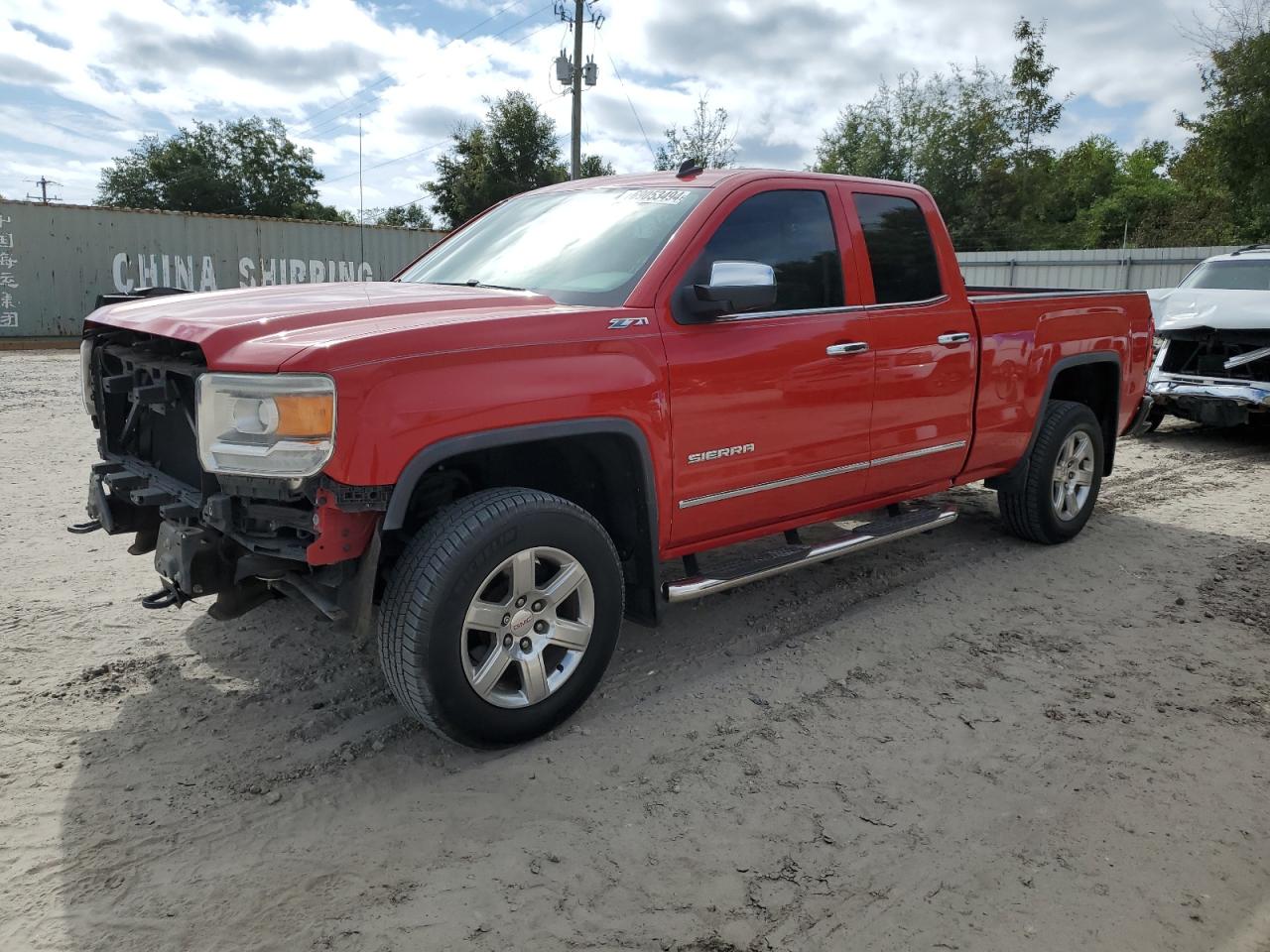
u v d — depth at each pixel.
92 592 4.42
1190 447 8.91
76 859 2.51
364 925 2.29
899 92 36.91
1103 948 2.24
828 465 4.00
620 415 3.17
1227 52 22.31
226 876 2.46
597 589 3.19
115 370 3.53
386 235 21.72
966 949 2.24
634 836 2.66
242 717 3.30
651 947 2.23
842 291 4.02
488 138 38.53
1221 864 2.57
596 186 4.18
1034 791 2.91
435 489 3.25
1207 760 3.11
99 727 3.21
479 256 4.09
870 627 4.24
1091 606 4.53
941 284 4.48
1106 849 2.63
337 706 3.39
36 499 6.00
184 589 2.91
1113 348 5.56
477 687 2.92
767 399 3.65
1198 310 8.99
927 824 2.73
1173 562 5.22
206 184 47.50
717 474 3.56
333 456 2.60
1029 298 4.97
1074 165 54.91
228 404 2.65
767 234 3.77
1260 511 6.40
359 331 2.75
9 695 3.41
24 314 17.84
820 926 2.31
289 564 2.99
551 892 2.42
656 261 3.42
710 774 2.99
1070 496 5.48
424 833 2.66
